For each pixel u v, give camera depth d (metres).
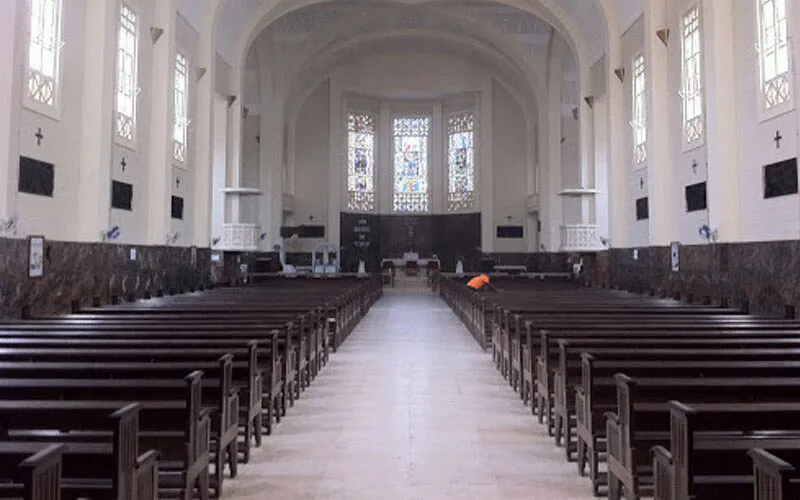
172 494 4.55
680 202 15.13
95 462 3.30
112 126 12.66
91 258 11.94
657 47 15.88
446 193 36.75
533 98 31.94
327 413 7.75
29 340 6.32
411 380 9.86
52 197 11.09
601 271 20.86
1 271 9.25
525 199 34.38
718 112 12.59
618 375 4.47
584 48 22.64
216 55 21.02
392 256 36.50
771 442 3.29
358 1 27.11
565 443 6.17
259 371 6.46
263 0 22.41
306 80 33.12
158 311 9.84
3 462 2.71
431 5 27.67
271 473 5.56
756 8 11.74
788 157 10.85
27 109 10.24
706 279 13.26
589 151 22.58
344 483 5.32
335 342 12.66
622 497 4.79
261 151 29.27
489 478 5.48
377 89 35.19
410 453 6.16
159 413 4.36
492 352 12.24
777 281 11.02
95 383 4.39
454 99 36.34
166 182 15.38
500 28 28.42
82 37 12.09
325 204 34.84
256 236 21.98
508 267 32.75
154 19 15.33
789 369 4.93
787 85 10.94
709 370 4.96
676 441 3.40
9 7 9.38
